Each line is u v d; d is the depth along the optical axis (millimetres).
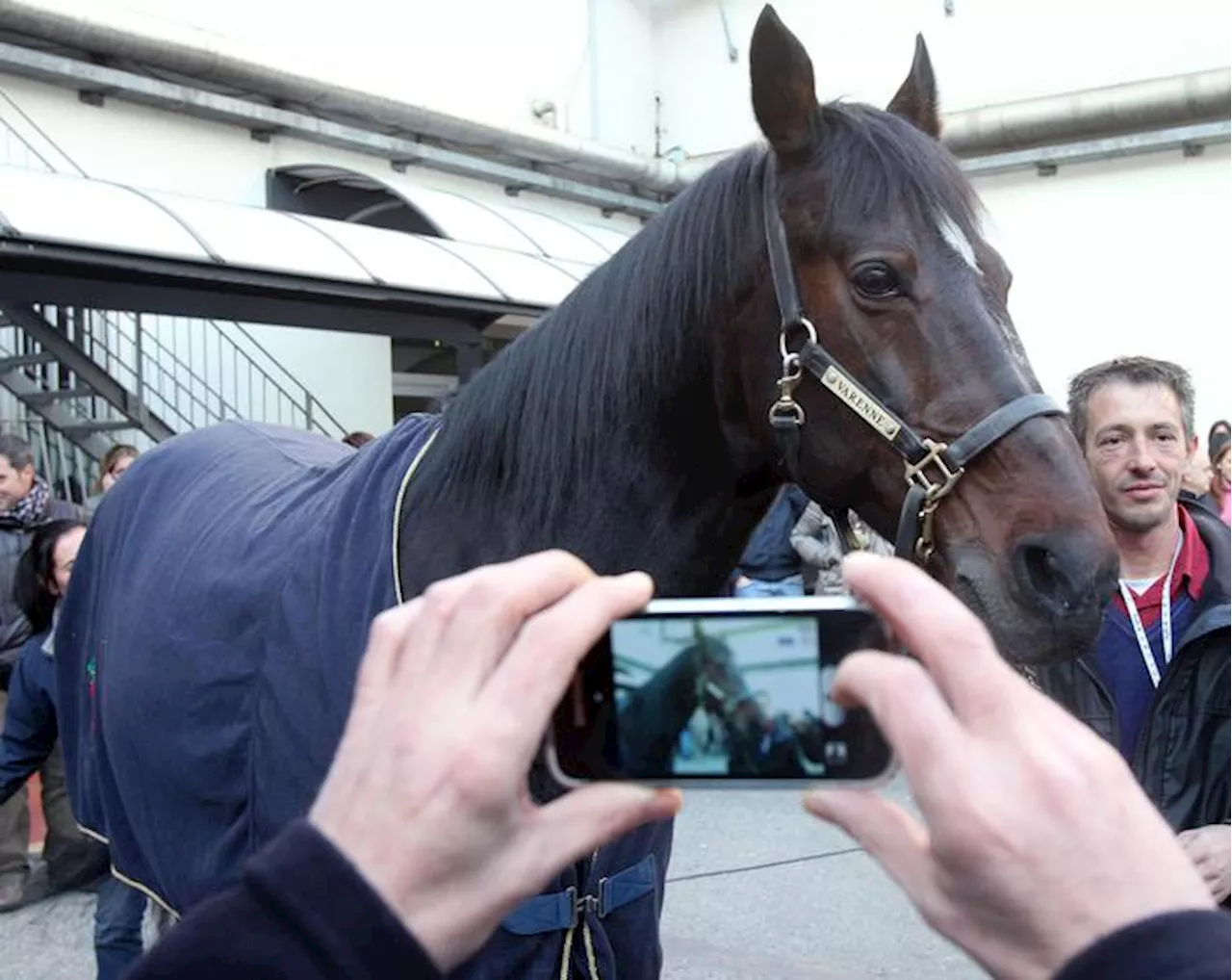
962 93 10672
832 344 1533
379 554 1569
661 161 11555
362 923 504
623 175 11281
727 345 1616
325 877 513
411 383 10430
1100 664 1834
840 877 4016
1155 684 1793
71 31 7398
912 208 1515
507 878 551
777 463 1629
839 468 1561
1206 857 1584
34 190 5539
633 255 1664
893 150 1550
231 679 1694
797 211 1559
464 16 10500
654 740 688
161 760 1840
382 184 8609
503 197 10625
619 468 1586
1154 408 1780
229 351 8492
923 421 1473
